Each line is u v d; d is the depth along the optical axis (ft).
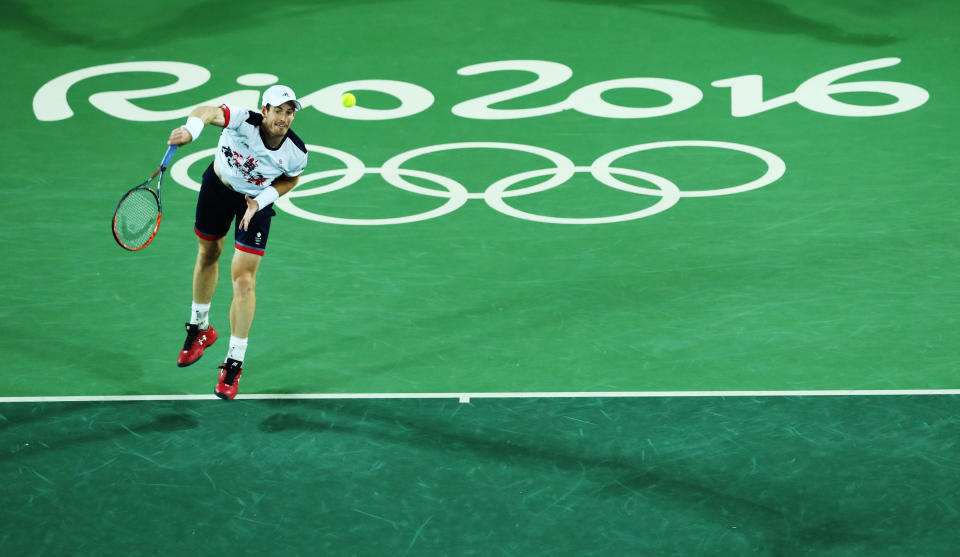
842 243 154.30
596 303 141.18
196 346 125.90
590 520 100.89
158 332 135.23
